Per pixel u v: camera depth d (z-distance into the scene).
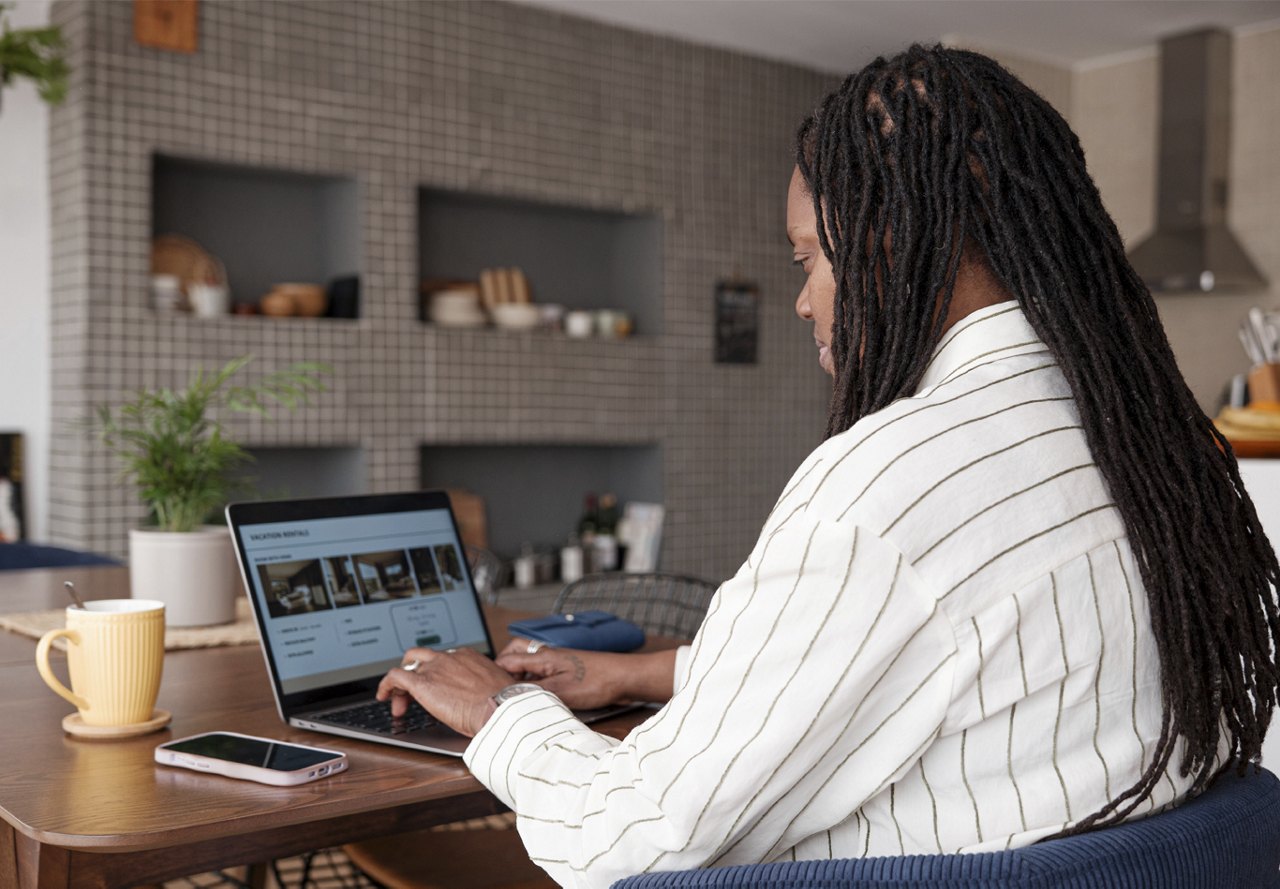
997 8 4.39
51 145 3.60
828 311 0.87
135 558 1.66
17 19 3.53
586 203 4.41
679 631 2.42
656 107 4.60
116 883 0.89
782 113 4.98
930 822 0.74
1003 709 0.72
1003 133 0.78
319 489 4.17
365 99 3.89
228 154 3.65
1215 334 4.79
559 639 1.35
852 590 0.72
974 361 0.79
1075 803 0.72
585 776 0.84
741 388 4.88
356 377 3.88
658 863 0.78
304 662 1.21
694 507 4.73
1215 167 4.66
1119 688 0.74
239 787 0.95
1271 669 0.80
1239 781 0.81
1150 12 4.47
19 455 3.60
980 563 0.72
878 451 0.74
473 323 4.24
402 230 3.98
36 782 0.96
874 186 0.81
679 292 4.69
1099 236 0.80
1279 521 1.72
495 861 1.50
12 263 3.58
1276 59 4.63
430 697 1.08
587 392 4.42
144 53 3.50
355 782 0.97
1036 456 0.74
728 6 4.33
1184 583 0.74
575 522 4.84
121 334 3.49
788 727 0.73
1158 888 0.69
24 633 1.66
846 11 4.40
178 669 1.43
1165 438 0.76
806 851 0.79
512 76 4.21
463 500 4.40
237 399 1.81
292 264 4.12
